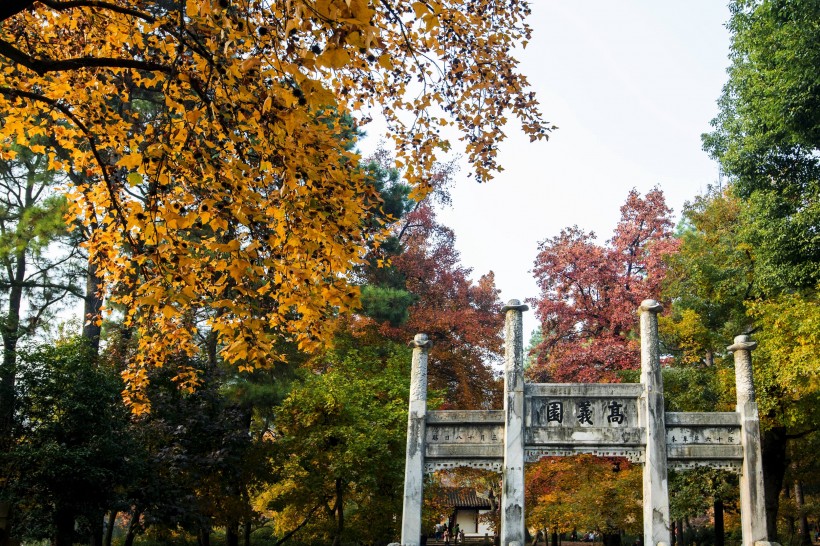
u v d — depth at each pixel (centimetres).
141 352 1129
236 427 2338
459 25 1068
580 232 3684
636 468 2659
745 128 2373
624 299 3366
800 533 3634
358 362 2789
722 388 2339
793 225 2128
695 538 3881
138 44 955
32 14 1007
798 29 2103
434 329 3722
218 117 816
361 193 902
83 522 2047
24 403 1816
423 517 2600
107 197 1008
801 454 2719
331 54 634
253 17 832
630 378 2769
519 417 1745
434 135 1064
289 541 3030
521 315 1820
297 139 777
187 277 774
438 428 1783
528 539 4969
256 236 782
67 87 942
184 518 2058
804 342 1967
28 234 1842
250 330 753
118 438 1911
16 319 2070
